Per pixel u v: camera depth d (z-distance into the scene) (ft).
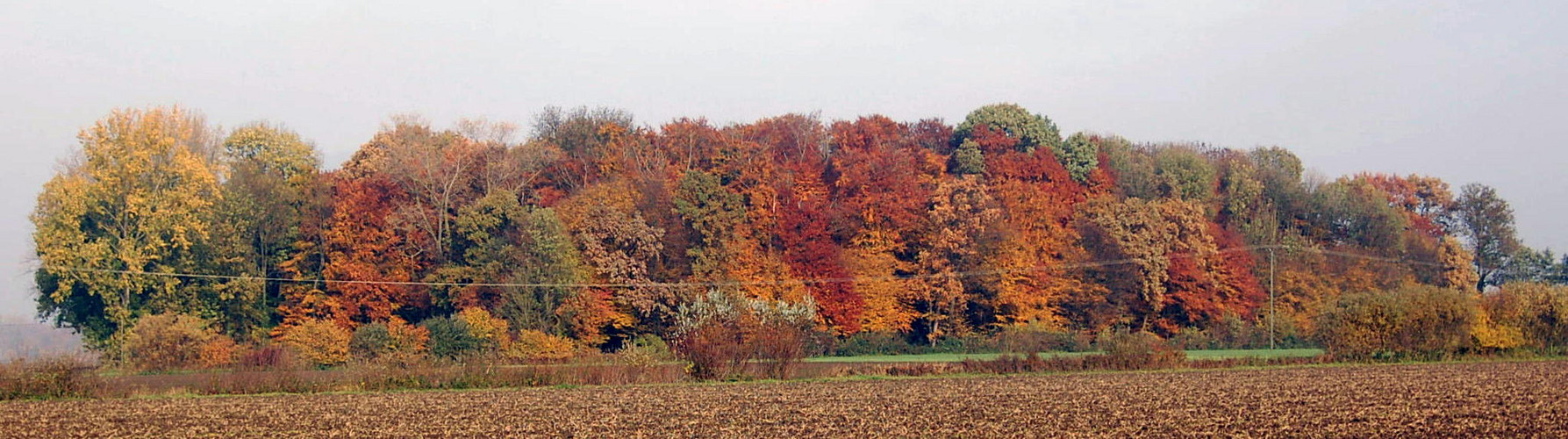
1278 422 115.44
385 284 276.62
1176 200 331.57
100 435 112.88
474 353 190.49
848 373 187.01
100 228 276.00
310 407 134.51
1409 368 197.16
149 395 151.33
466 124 325.42
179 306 269.85
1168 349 202.28
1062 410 127.54
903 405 134.31
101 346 262.67
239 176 297.74
